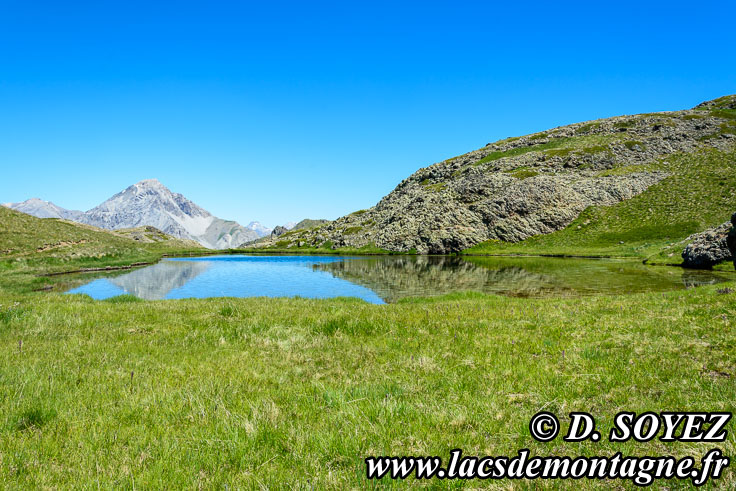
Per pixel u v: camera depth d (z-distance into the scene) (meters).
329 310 18.11
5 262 61.69
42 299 22.42
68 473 4.67
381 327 13.72
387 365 9.33
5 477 4.52
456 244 109.75
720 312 13.67
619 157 128.25
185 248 158.38
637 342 10.77
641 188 109.75
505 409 6.54
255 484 4.45
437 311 17.55
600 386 7.60
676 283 37.19
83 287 44.03
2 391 7.07
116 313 16.61
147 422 6.14
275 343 11.76
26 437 5.52
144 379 8.16
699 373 8.01
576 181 118.44
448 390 7.54
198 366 9.26
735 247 31.66
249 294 38.22
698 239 50.72
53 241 79.94
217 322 14.83
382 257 104.38
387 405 6.55
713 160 113.19
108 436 5.60
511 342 11.39
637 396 6.91
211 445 5.31
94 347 10.98
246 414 6.30
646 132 141.25
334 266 73.44
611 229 96.94
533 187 115.12
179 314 16.59
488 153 164.00
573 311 17.12
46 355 9.97
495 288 38.38
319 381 8.13
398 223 127.81
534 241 104.69
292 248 152.62
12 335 12.38
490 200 117.38
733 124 135.50
